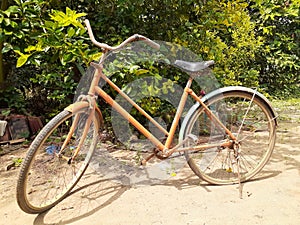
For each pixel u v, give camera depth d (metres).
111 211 2.07
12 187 2.40
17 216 2.02
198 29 3.46
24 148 3.25
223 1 3.54
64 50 2.72
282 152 3.12
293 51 6.79
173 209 2.08
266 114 2.55
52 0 3.28
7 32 2.89
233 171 2.61
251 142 3.34
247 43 4.77
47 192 2.29
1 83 3.86
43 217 2.01
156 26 3.45
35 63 2.96
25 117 3.57
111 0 3.27
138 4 3.18
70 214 2.04
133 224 1.92
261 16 5.87
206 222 1.93
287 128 4.07
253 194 2.26
